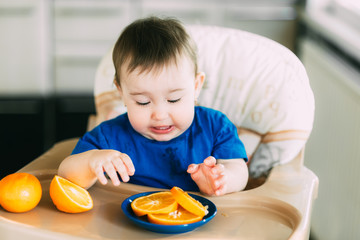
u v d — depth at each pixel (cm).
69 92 301
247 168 100
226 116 106
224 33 114
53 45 291
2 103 294
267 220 78
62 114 296
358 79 150
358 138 143
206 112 103
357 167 143
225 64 110
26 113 295
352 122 148
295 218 77
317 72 194
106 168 80
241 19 285
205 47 112
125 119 102
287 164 104
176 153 98
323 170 181
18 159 261
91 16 286
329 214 172
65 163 85
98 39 291
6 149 273
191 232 71
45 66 294
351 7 211
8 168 250
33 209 77
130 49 86
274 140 104
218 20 286
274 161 104
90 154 83
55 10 285
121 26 288
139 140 98
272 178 95
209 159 81
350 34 179
